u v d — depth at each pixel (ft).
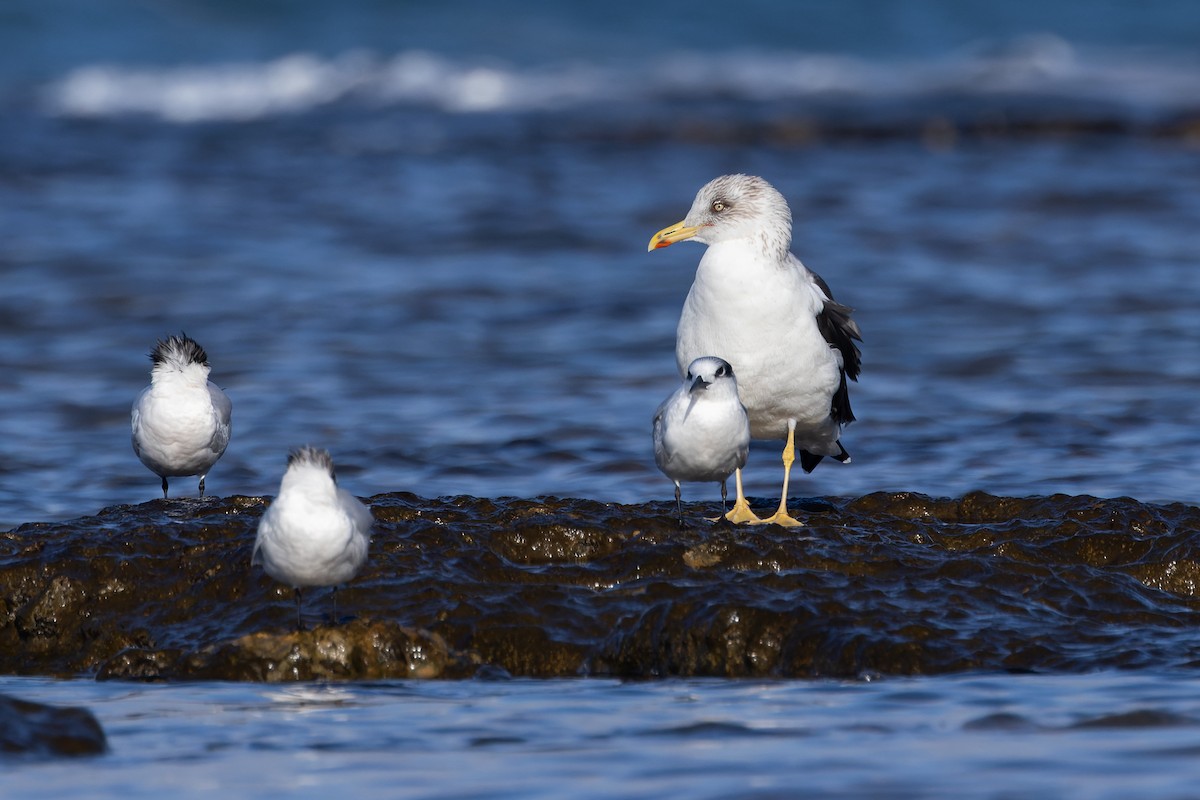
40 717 26.86
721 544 36.83
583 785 24.02
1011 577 35.58
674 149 139.03
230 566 36.22
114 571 36.40
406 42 200.44
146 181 121.08
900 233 100.83
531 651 33.17
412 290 86.02
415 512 39.70
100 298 82.99
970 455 53.01
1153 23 222.89
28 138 142.00
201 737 27.20
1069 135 142.61
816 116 152.76
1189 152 133.28
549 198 115.65
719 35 210.59
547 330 76.95
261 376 66.85
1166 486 48.19
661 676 32.63
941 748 25.64
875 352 71.20
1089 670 30.94
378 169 128.88
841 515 40.65
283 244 98.84
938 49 209.26
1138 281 86.63
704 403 36.50
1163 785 23.41
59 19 199.41
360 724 27.99
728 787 23.76
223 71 181.57
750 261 39.29
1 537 38.37
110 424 59.21
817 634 32.35
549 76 184.55
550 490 49.06
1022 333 74.74
